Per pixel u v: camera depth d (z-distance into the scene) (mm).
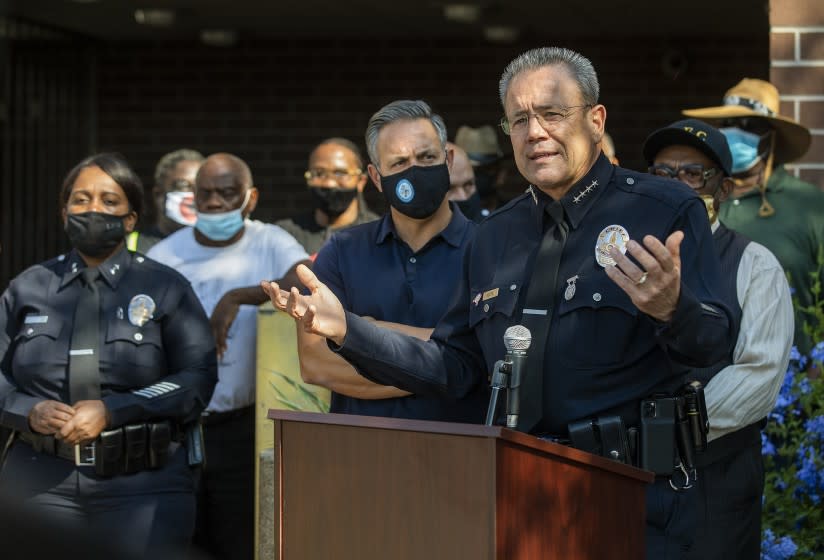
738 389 5137
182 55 14352
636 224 4031
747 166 7395
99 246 5918
